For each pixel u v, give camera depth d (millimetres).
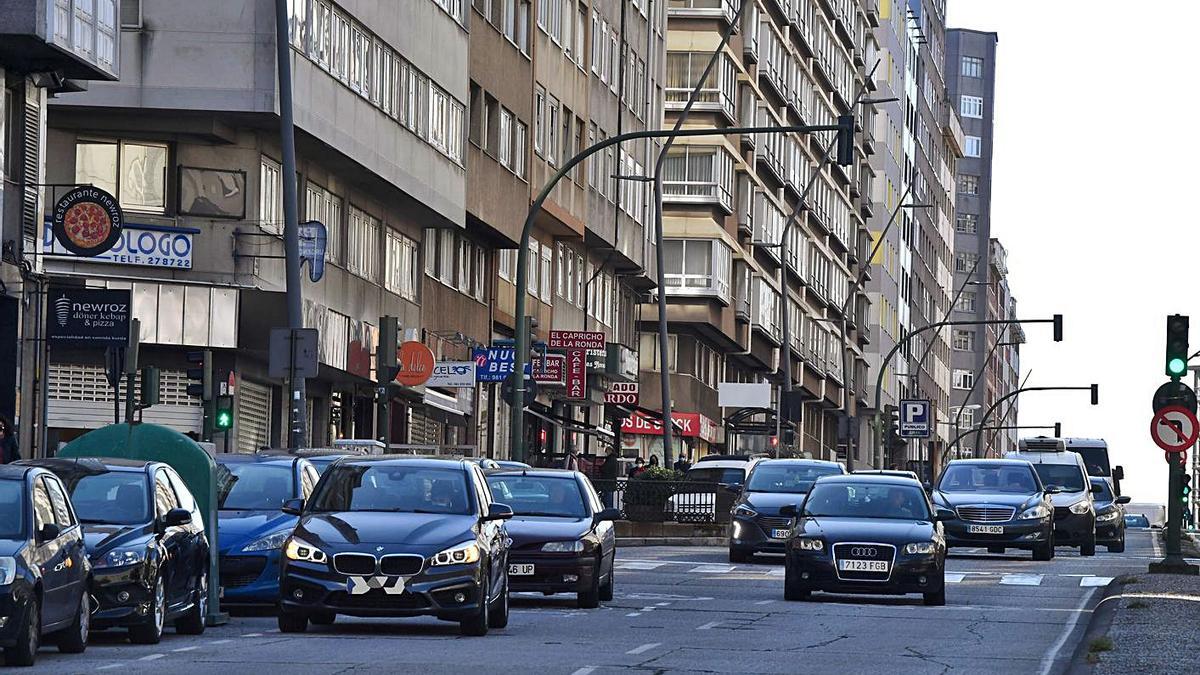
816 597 36906
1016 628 29750
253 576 28781
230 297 50375
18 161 42938
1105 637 24047
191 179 50469
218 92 48688
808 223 123375
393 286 62312
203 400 43031
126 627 24922
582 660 22594
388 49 57219
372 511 26531
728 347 105625
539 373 62125
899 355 172000
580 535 32625
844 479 37969
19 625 20375
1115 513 66812
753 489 51375
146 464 25328
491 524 27172
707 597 36250
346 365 57125
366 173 56250
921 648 25766
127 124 49531
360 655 22547
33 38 39438
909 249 181250
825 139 127688
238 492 30422
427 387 63844
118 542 23562
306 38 50656
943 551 35844
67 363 49375
